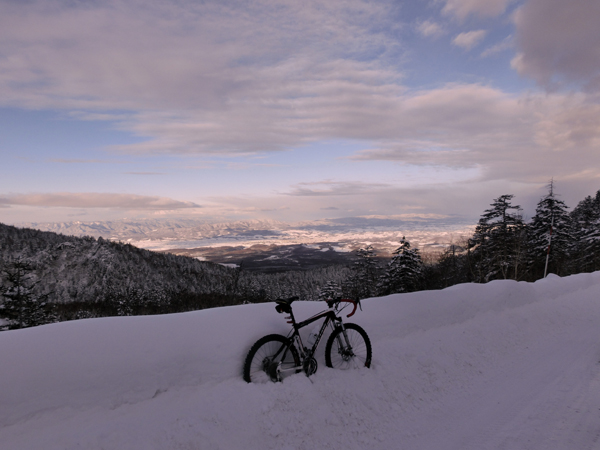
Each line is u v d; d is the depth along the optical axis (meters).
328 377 3.61
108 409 2.47
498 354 5.44
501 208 33.38
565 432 3.46
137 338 2.78
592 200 59.16
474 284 6.74
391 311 4.89
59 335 2.54
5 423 2.13
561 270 32.78
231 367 3.11
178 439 2.52
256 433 2.83
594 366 5.24
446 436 3.41
